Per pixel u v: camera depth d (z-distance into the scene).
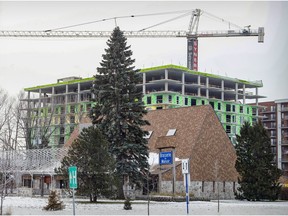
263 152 52.88
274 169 52.88
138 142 45.94
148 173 45.88
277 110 125.88
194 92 132.88
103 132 44.44
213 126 60.00
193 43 176.25
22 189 56.41
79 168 36.78
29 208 33.75
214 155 58.44
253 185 51.59
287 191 59.75
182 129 60.06
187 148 56.62
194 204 41.53
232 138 130.75
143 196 49.25
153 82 121.19
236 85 136.38
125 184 46.69
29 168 57.38
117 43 46.22
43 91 143.50
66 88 135.00
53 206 32.12
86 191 37.03
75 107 126.19
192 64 173.88
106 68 45.81
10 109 83.44
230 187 59.00
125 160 44.56
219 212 32.12
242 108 136.62
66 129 122.31
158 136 61.84
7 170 47.47
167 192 52.69
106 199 44.41
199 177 55.44
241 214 30.64
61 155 57.06
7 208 31.83
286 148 122.88
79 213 30.00
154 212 31.31
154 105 119.69
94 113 46.22
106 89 45.44
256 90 144.38
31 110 86.94
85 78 132.62
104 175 37.25
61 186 57.31
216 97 138.88
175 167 53.53
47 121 104.00
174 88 127.31
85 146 36.94
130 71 46.25
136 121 45.41
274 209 36.16
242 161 53.34
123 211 31.98
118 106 45.06
